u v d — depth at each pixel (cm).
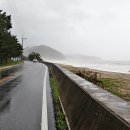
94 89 645
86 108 539
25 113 981
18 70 4394
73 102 777
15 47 7725
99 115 424
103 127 382
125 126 306
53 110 1038
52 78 2642
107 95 538
